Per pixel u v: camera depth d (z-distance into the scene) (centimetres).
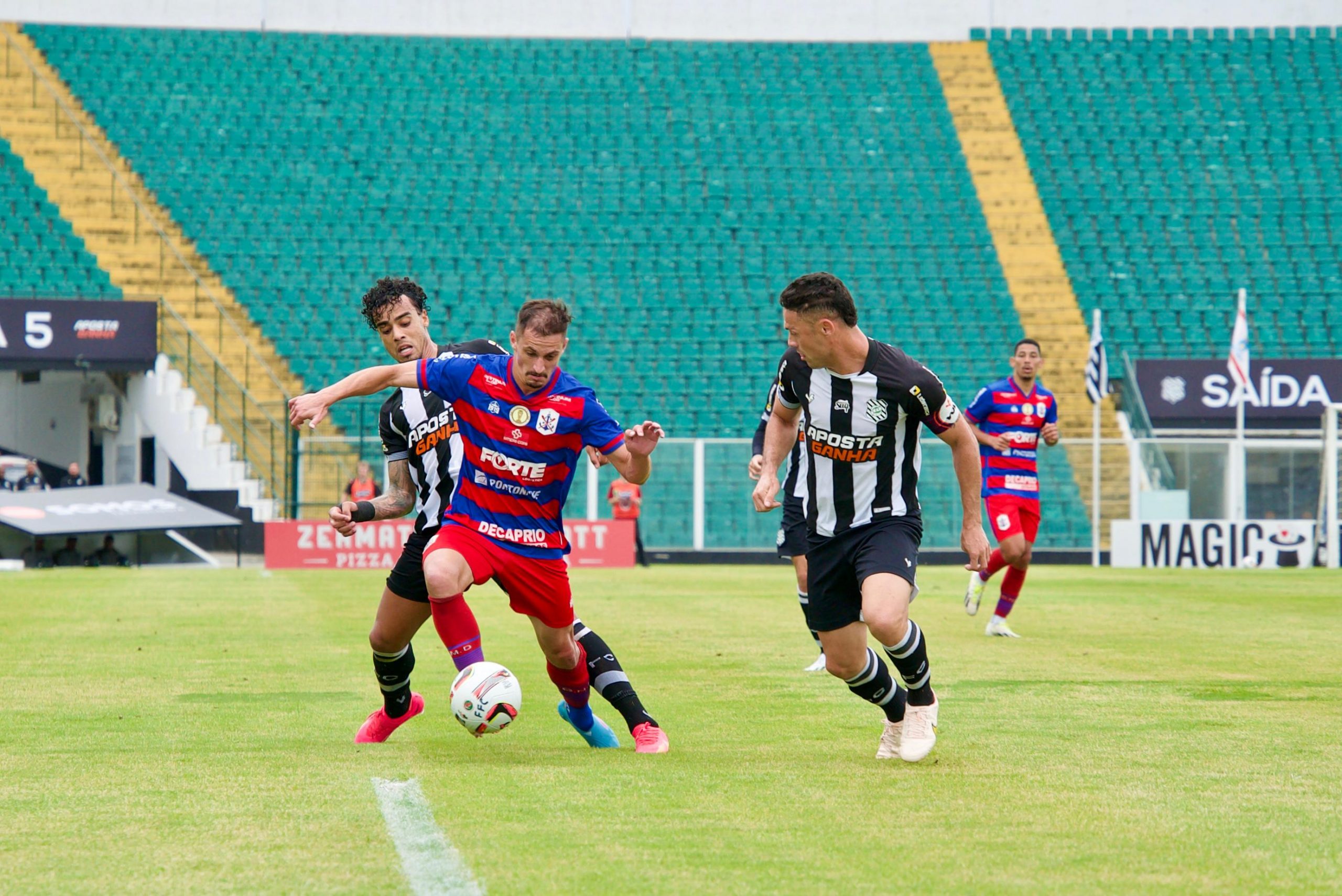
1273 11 9869
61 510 5741
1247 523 6172
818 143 9081
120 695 1850
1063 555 6662
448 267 8094
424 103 9119
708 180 8794
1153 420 7075
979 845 977
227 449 6662
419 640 2692
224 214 8100
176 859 932
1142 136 9106
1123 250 8394
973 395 7588
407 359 1498
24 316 6494
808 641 2659
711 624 3058
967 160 8981
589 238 8369
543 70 9506
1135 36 9812
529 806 1110
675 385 7512
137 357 6638
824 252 8381
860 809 1101
